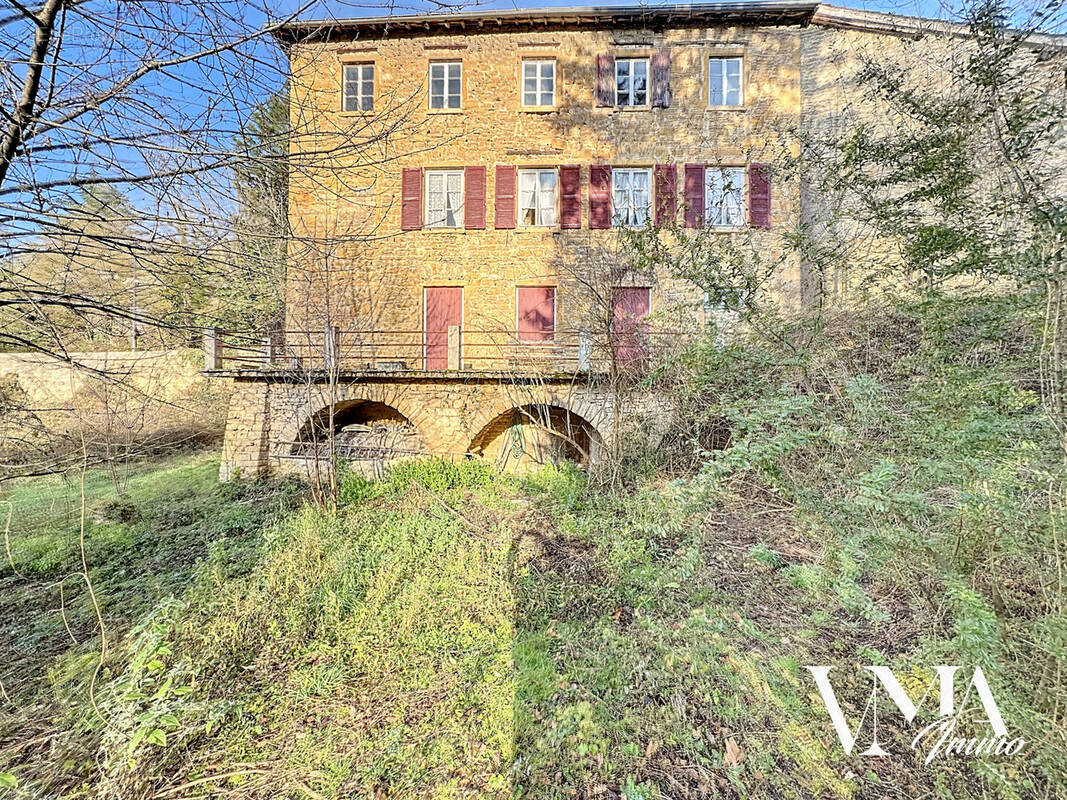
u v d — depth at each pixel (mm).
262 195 3523
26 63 2346
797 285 8477
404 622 3434
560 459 8398
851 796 2105
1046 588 2000
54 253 2863
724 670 2924
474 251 11273
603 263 9039
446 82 11258
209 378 12438
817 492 2967
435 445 8188
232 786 2309
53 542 5496
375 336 11219
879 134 5277
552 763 2373
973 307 2549
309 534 4820
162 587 4480
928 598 2719
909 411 2707
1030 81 2875
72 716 2668
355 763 2430
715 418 4918
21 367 10844
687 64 10875
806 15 10289
